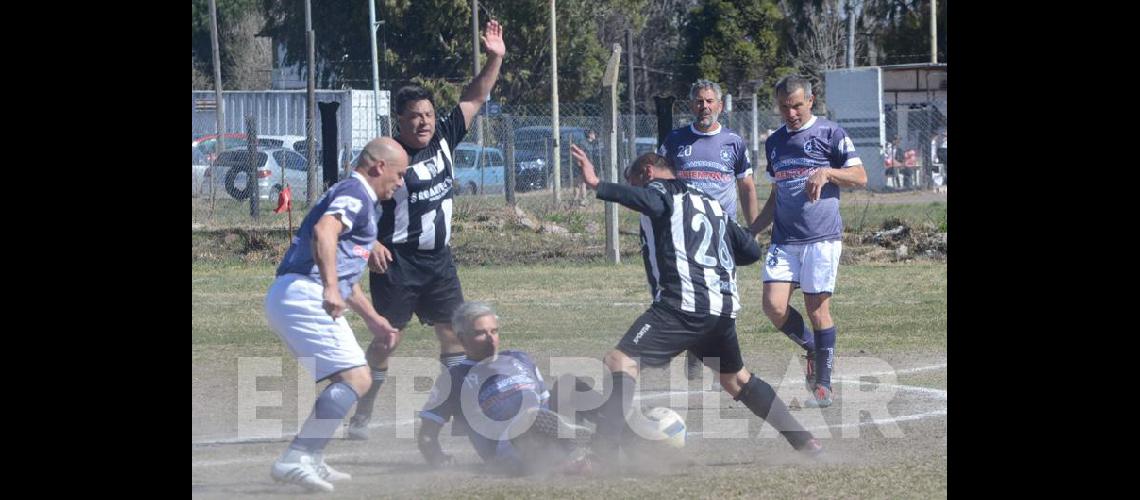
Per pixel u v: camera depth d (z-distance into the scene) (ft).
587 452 50.34
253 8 536.42
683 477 47.91
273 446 54.44
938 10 409.28
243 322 95.96
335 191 46.65
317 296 47.03
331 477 46.96
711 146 77.05
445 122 60.80
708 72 417.08
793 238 65.98
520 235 160.86
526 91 388.57
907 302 107.96
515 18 378.12
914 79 295.28
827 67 409.49
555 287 121.39
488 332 49.60
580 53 395.75
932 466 49.29
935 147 263.08
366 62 379.96
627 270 137.90
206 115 308.81
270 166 209.97
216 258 151.53
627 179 53.01
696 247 50.31
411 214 58.08
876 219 174.81
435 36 375.45
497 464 49.34
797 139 65.87
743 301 110.22
